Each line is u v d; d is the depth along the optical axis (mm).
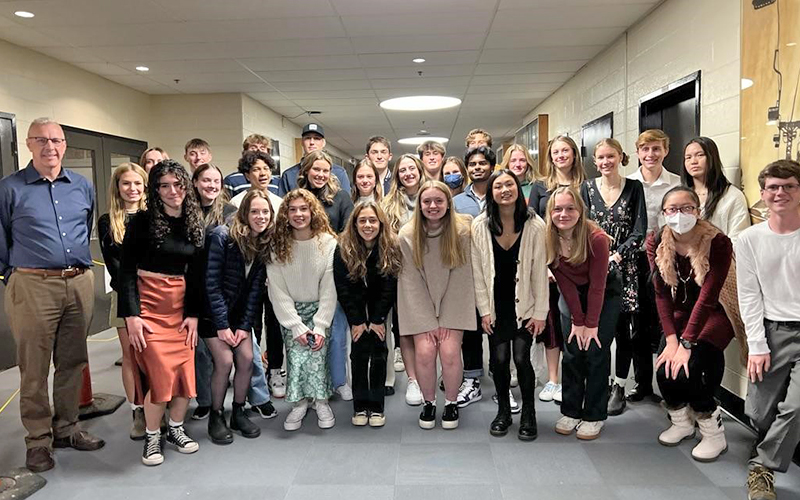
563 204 2521
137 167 2980
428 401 2910
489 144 3713
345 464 2512
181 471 2480
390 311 3324
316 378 2861
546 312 2723
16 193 2543
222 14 4125
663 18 4148
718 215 2881
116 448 2736
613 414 3014
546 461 2500
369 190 3611
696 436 2713
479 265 2773
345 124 10117
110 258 2941
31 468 2475
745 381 2840
